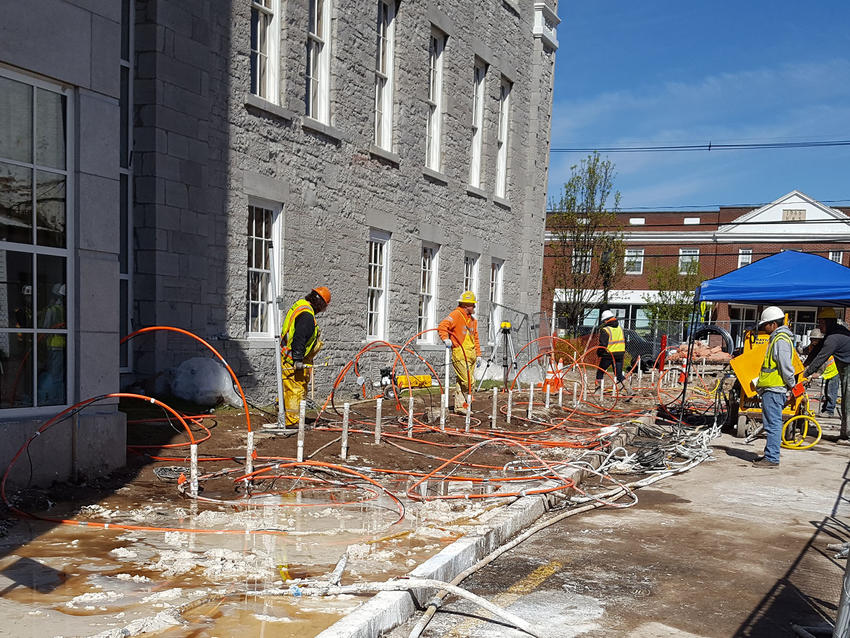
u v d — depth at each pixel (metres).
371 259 15.54
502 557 5.61
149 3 9.91
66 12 6.30
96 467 6.66
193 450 6.28
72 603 3.89
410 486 7.36
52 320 6.39
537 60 22.33
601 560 5.64
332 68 13.79
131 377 10.16
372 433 9.66
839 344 12.72
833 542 6.43
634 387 22.09
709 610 4.66
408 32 16.06
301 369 9.46
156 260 10.05
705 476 9.51
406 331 16.62
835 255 44.28
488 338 20.64
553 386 17.95
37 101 6.23
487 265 20.33
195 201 10.71
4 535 5.02
